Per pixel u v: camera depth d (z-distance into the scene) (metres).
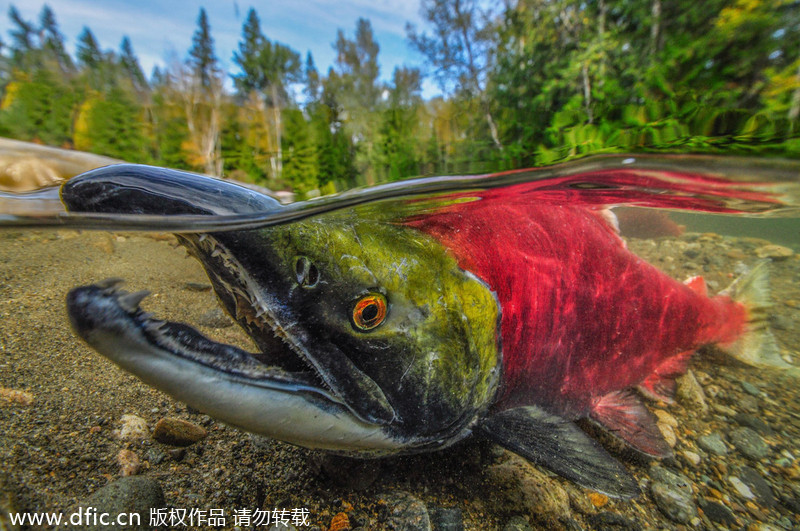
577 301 0.23
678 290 0.29
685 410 0.28
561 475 0.17
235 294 0.15
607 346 0.25
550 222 0.23
